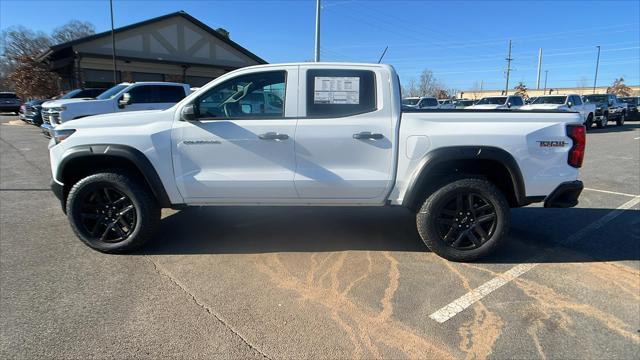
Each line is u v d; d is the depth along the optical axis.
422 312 3.40
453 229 4.32
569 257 4.54
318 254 4.56
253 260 4.39
